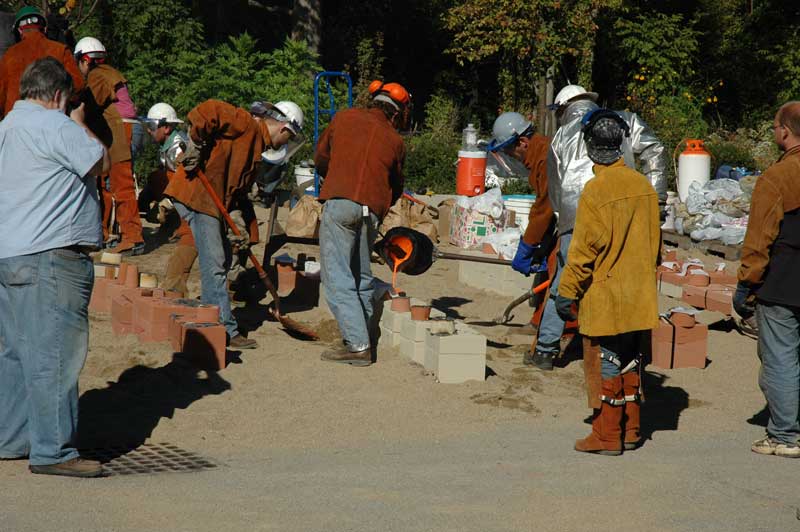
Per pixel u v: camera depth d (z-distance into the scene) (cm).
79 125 489
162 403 610
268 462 522
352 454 541
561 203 708
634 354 557
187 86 1691
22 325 480
